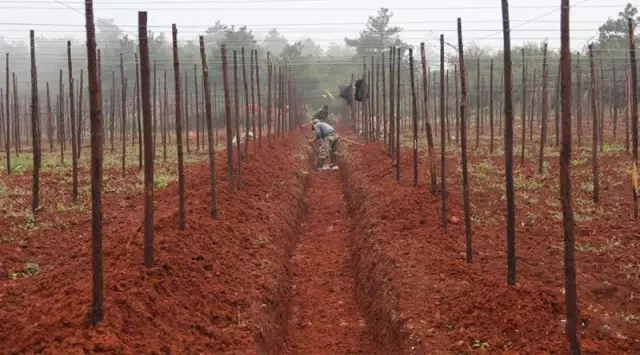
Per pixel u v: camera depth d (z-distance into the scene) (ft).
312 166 85.40
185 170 61.11
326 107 95.55
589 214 40.32
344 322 31.30
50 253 32.94
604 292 26.48
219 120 131.23
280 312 29.99
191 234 32.65
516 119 117.19
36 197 39.70
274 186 54.49
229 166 46.06
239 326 24.82
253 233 38.19
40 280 27.58
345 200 61.11
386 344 26.50
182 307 24.99
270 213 44.29
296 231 47.57
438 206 41.06
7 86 71.61
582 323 23.31
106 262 27.89
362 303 33.22
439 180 51.78
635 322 23.56
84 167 63.57
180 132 33.14
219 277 29.04
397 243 34.99
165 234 31.37
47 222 38.78
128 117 129.18
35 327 21.12
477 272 29.17
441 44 38.68
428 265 30.76
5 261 30.91
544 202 44.14
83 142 103.86
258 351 23.35
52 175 57.31
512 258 26.43
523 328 22.75
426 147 75.31
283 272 34.73
